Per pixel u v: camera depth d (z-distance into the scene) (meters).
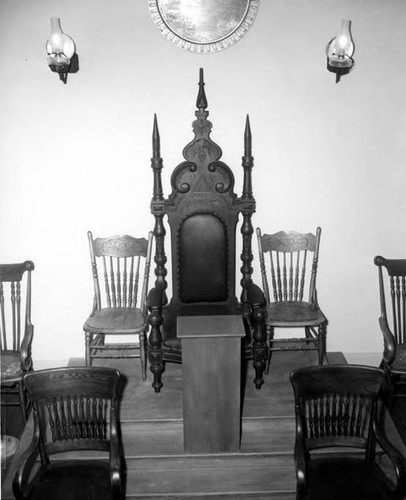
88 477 2.57
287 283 3.89
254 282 3.87
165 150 3.59
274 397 3.27
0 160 3.54
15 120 3.48
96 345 3.56
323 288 3.87
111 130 3.53
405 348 3.44
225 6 3.34
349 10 3.39
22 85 3.43
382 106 3.54
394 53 3.46
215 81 3.48
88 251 3.73
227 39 3.40
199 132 3.45
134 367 3.67
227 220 3.59
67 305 3.83
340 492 2.43
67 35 3.37
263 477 2.92
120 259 3.80
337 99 3.52
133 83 3.46
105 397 2.62
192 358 2.75
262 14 3.38
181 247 3.58
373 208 3.72
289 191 3.68
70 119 3.50
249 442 3.00
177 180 3.52
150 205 3.56
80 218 3.68
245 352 3.34
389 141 3.60
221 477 2.92
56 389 2.61
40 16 3.34
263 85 3.49
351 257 3.81
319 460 2.67
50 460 2.88
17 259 3.73
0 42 3.36
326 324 3.86
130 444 3.00
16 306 3.81
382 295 3.52
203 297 3.66
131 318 3.50
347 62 3.34
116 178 3.61
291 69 3.47
